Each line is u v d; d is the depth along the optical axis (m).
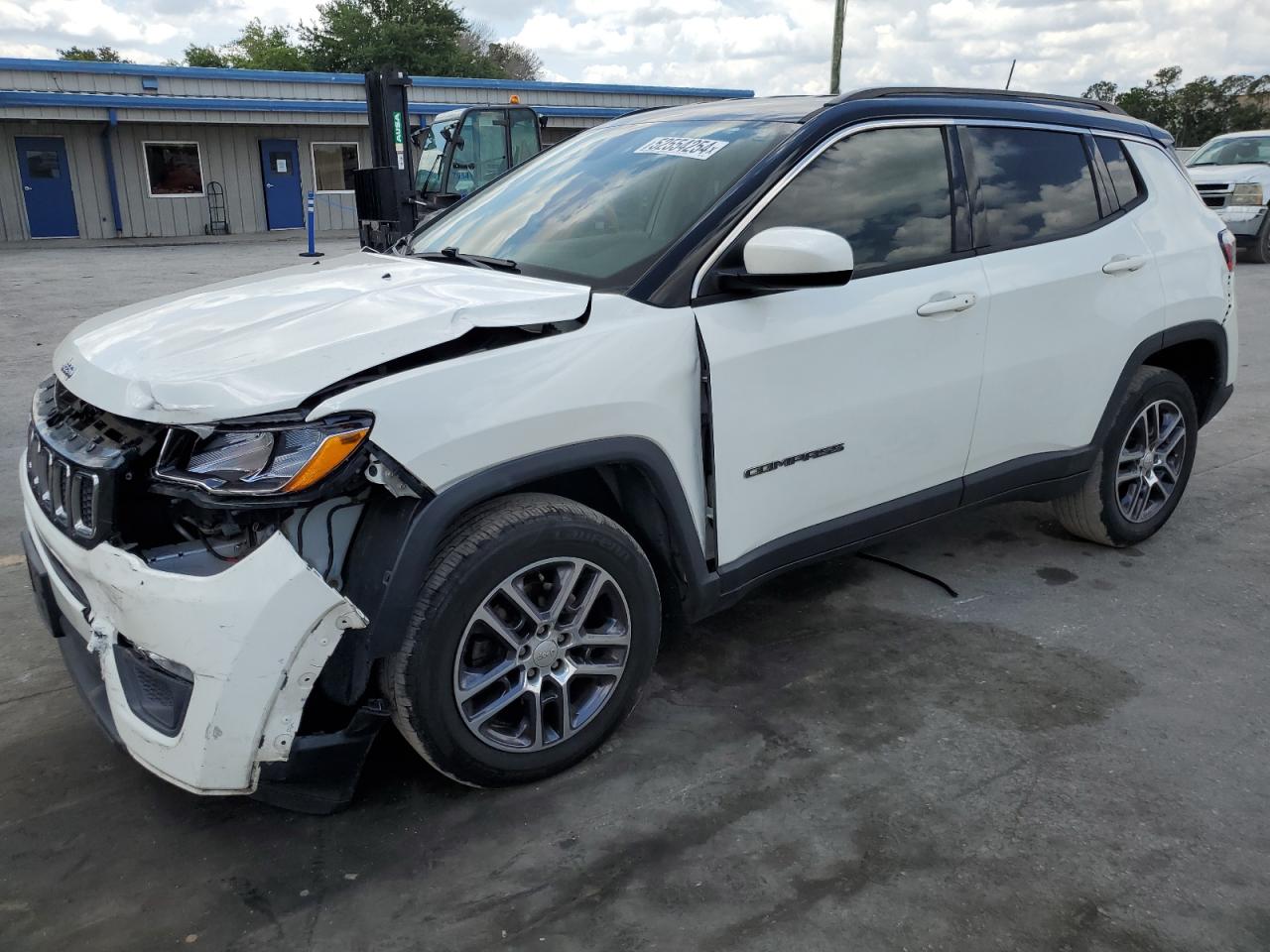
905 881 2.33
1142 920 2.21
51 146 23.16
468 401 2.33
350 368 2.22
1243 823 2.55
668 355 2.67
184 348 2.42
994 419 3.56
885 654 3.43
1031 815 2.57
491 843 2.46
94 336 2.71
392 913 2.22
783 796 2.64
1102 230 3.87
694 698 3.14
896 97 3.38
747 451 2.87
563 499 2.60
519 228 3.37
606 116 29.44
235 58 55.94
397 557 2.27
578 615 2.62
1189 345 4.37
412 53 47.06
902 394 3.23
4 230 23.12
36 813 2.56
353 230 26.78
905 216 3.29
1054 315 3.64
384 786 2.68
